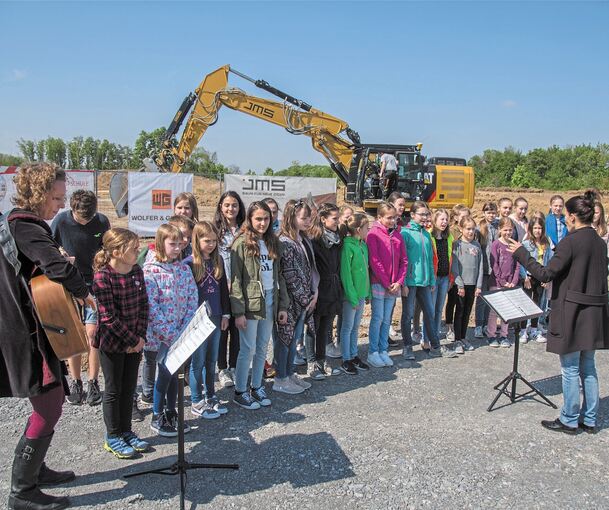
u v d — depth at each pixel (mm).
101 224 4914
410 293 6250
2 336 2988
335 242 5520
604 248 4359
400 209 6438
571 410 4453
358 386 5441
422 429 4484
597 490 3637
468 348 6715
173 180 14336
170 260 4246
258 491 3488
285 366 5211
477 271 6586
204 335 3104
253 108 15969
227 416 4641
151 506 3295
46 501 3234
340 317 6371
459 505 3400
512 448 4195
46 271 2996
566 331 4312
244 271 4648
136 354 3924
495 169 67312
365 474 3730
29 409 4684
